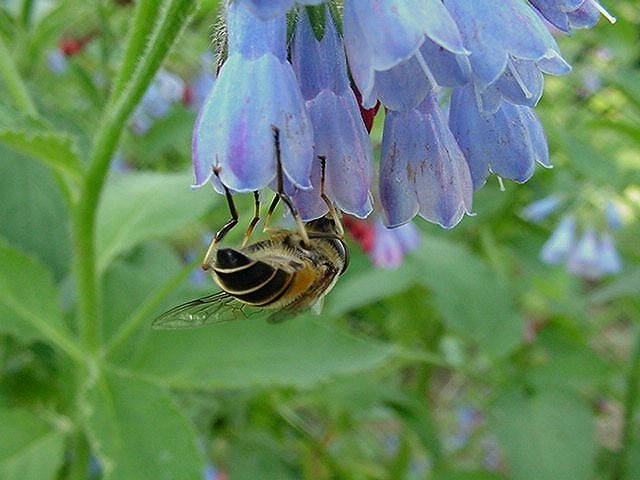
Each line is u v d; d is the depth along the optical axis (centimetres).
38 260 19
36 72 26
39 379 21
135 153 27
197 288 21
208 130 10
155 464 16
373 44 10
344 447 30
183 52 27
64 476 22
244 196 18
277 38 11
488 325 23
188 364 18
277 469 24
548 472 21
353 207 11
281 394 26
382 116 15
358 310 31
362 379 24
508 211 30
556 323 28
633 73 25
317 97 11
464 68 10
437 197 11
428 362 26
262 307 12
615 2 27
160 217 18
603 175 24
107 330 20
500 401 22
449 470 23
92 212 16
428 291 28
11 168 20
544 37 10
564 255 29
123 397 17
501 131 11
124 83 15
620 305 32
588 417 22
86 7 27
